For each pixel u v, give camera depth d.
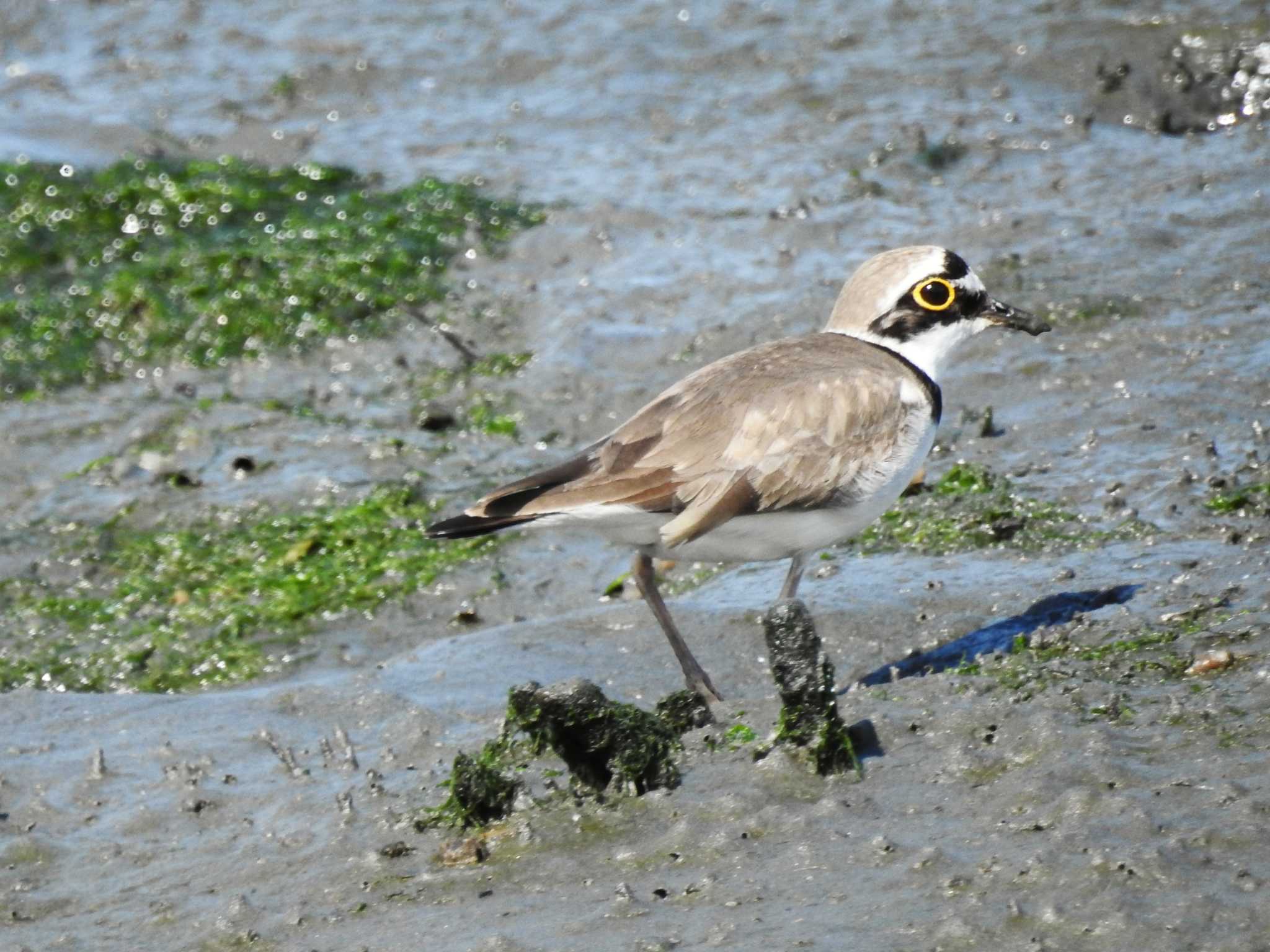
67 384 17.36
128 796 9.89
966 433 13.73
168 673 12.45
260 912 7.99
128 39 25.61
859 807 7.84
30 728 11.05
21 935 8.36
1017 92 20.70
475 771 8.38
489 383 16.23
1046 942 6.48
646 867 7.66
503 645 11.48
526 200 19.62
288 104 23.12
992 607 10.77
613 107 21.72
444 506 14.19
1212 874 6.75
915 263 10.62
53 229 20.08
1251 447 12.55
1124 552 11.23
